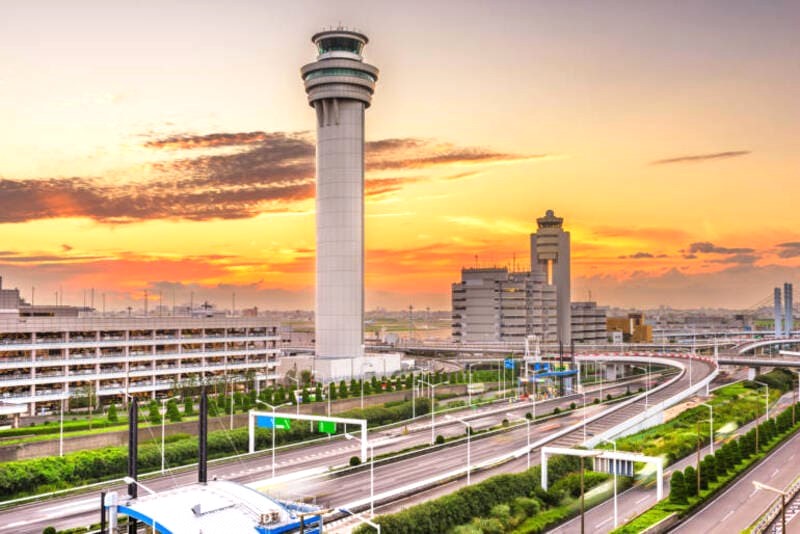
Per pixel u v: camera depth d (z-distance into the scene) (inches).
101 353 7007.9
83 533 3459.6
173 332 7706.7
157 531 2851.9
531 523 3796.8
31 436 5137.8
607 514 4047.7
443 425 6879.9
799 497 4333.2
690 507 4003.4
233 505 3036.4
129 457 3427.7
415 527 3449.8
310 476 4633.4
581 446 5118.1
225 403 6220.5
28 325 6461.6
